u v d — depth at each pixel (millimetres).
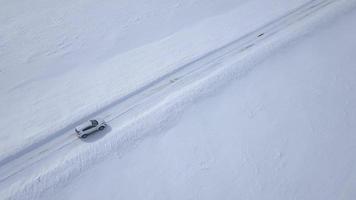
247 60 23172
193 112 19422
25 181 15617
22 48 28219
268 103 19891
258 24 27938
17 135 18453
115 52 26969
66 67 25516
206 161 16734
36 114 20266
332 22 26500
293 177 15867
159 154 17094
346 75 21531
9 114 20531
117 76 23438
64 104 21016
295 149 17156
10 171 16219
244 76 21953
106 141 17609
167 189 15516
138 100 20672
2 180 15758
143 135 17969
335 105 19453
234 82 21484
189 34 28266
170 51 25859
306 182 15633
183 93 20500
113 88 22031
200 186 15633
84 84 23031
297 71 22125
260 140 17734
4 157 16828
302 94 20328
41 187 15352
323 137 17672
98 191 15391
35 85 23516
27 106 21188
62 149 17391
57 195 15156
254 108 19609
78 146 17484
